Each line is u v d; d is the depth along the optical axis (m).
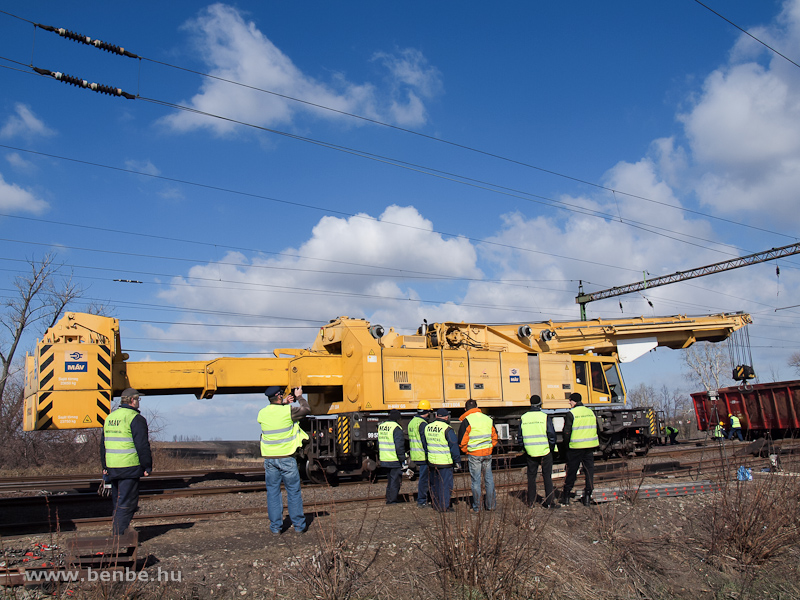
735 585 7.51
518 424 18.20
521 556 6.80
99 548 6.34
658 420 21.34
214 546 7.45
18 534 8.48
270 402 8.49
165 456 22.38
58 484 15.03
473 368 17.17
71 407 11.61
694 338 22.03
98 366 12.01
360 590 6.30
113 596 5.83
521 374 18.19
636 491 10.11
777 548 8.23
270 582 6.34
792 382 25.47
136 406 7.79
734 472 11.86
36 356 11.66
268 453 8.20
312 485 14.87
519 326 19.20
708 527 8.83
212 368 14.73
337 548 7.00
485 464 9.32
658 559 7.87
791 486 9.29
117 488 7.59
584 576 7.22
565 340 20.42
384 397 15.30
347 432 14.82
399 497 11.84
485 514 7.76
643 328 21.19
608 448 19.88
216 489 13.22
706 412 29.72
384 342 17.05
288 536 7.98
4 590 5.81
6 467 22.42
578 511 9.42
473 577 6.52
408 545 7.40
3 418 24.56
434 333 17.62
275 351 15.98
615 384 21.03
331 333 16.64
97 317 12.46
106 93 10.50
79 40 9.79
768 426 26.42
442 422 9.64
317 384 15.66
